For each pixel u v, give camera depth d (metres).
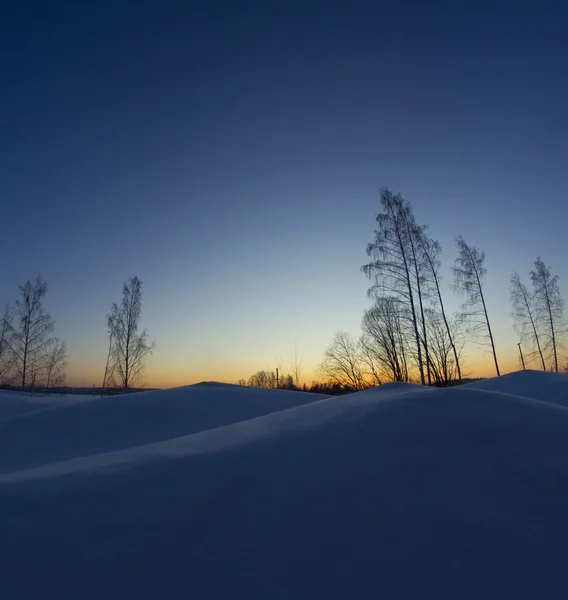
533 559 2.56
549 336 21.27
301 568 2.48
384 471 3.46
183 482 3.24
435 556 2.59
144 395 10.77
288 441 4.02
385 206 18.30
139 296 24.30
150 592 2.26
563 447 3.80
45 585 2.24
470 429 4.15
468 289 19.73
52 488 3.14
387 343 23.22
